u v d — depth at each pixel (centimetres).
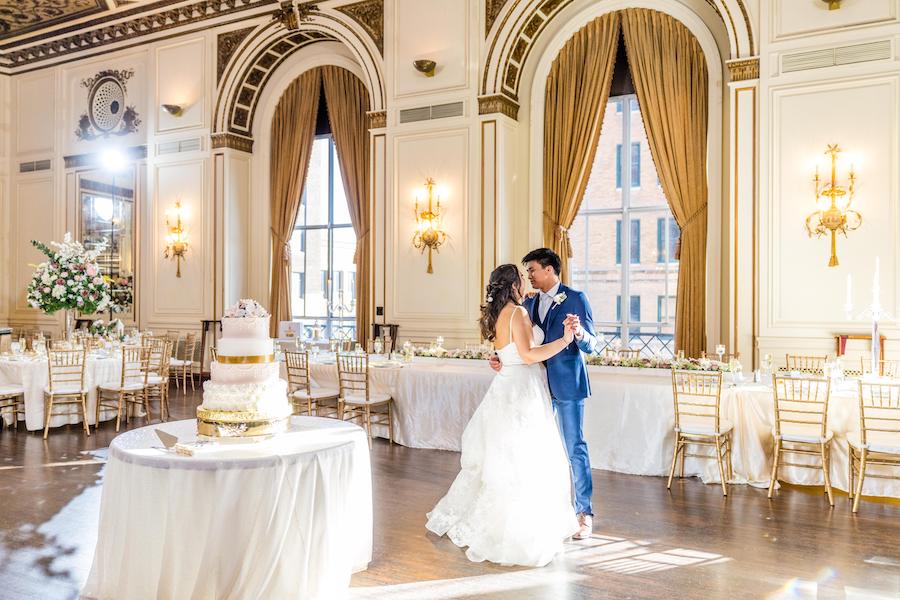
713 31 816
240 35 1072
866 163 684
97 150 1223
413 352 717
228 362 321
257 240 1138
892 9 673
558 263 408
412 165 916
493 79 869
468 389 622
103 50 1212
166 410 809
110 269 1223
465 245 883
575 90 887
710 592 327
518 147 913
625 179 900
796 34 710
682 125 830
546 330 402
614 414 557
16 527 420
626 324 905
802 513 450
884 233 677
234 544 280
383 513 447
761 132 723
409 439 648
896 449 442
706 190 822
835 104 695
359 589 330
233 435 314
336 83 1070
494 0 869
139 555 282
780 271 717
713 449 535
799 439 482
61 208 1269
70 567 359
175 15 1121
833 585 335
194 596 275
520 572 352
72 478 533
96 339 895
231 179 1100
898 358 671
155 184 1153
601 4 862
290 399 675
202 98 1109
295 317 1152
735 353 716
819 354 700
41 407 711
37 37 1256
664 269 884
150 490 282
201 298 1112
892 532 413
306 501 293
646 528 420
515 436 373
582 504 406
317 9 993
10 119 1327
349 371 662
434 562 364
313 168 1136
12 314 1327
